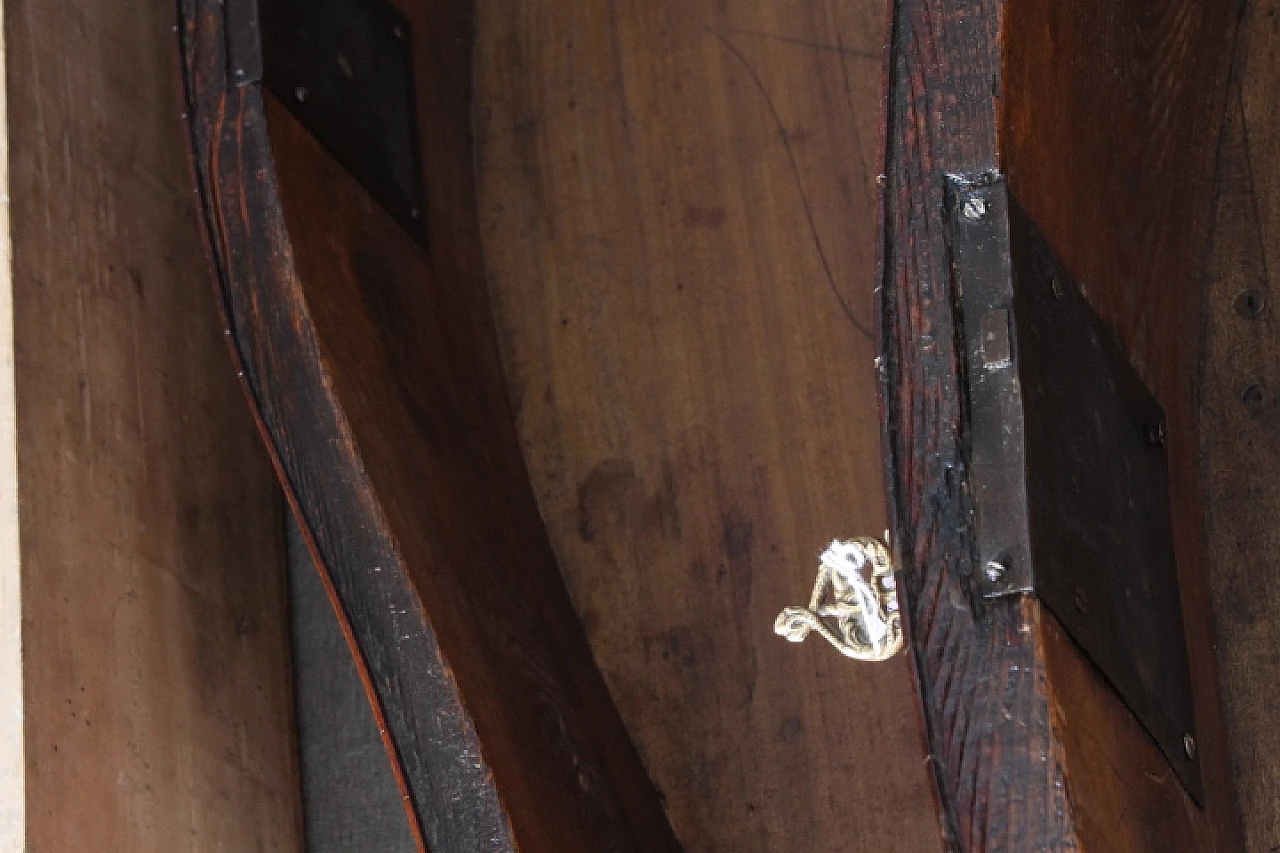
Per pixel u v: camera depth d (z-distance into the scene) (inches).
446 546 39.8
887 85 35.9
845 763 42.1
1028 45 36.2
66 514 40.7
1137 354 39.1
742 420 43.7
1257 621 40.8
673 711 43.0
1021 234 35.7
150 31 45.0
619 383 44.4
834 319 43.6
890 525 34.9
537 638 41.5
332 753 44.9
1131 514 37.5
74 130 42.6
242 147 39.4
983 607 34.4
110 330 42.5
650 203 44.9
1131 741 36.2
